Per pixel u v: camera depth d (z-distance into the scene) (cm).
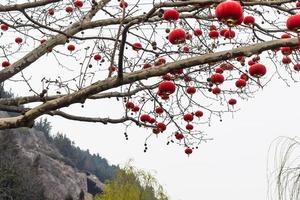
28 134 7244
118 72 319
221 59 297
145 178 2758
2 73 516
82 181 7444
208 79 457
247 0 379
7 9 544
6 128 353
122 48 312
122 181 2762
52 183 6109
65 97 337
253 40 502
